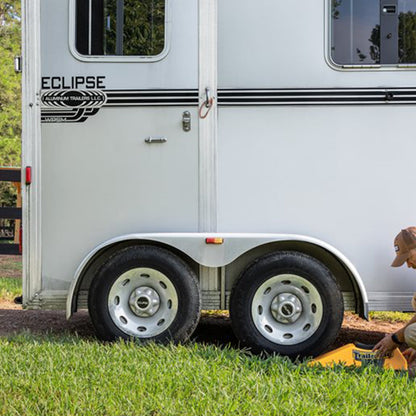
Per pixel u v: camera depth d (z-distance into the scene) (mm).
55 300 4090
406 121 4039
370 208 4051
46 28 4082
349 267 3951
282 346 3938
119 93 4074
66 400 2887
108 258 4039
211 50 4062
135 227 4090
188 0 4070
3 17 14406
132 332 4004
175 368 3346
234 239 3936
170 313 4008
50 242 4086
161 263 3973
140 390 3033
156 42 4078
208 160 4074
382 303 4059
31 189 4070
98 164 4082
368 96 4035
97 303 3994
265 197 4070
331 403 2912
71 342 4102
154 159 4078
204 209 4078
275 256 3963
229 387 3092
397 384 3137
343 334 4988
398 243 3688
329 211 4062
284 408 2811
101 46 4086
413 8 4035
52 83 4082
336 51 4047
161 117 4078
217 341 4633
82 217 4086
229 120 4074
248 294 3955
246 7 4062
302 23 4051
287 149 4062
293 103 4055
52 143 4078
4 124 14094
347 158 4051
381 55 4035
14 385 3127
